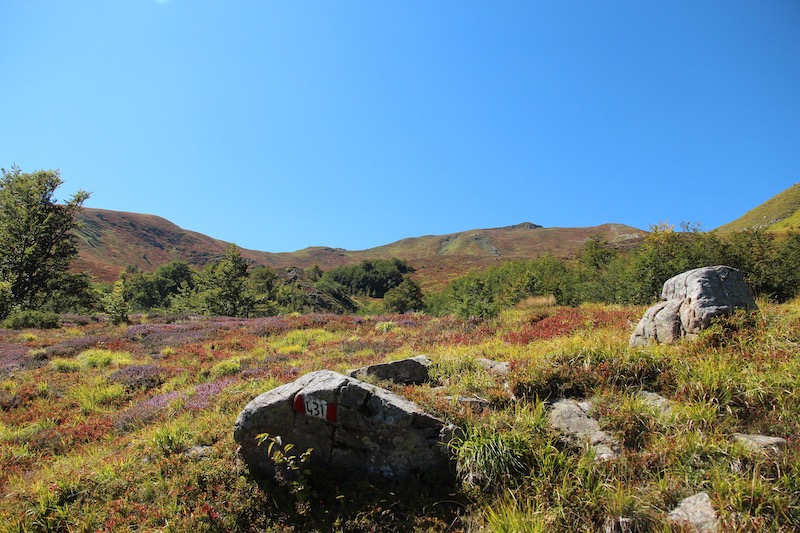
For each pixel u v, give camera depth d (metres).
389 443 5.29
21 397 11.55
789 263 18.55
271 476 5.57
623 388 6.50
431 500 4.82
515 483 4.72
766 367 6.13
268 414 5.70
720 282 8.23
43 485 6.00
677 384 6.20
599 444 5.20
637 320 12.03
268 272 86.88
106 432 9.11
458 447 5.19
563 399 6.46
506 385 7.03
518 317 17.00
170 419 8.90
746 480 4.11
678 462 4.60
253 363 14.08
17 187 34.62
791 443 4.60
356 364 12.27
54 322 24.28
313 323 21.97
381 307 75.94
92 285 38.91
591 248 43.94
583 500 4.29
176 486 5.52
